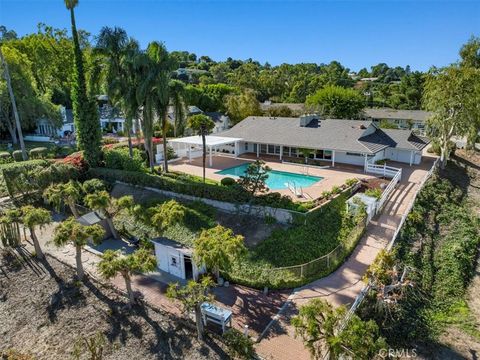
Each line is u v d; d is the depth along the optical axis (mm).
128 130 33469
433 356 15180
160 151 41906
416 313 17766
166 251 20375
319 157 42312
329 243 22500
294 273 19141
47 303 18078
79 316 17109
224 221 25203
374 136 42375
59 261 21688
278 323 16172
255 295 18406
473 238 25922
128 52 31219
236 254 17766
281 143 41750
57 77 78312
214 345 15008
